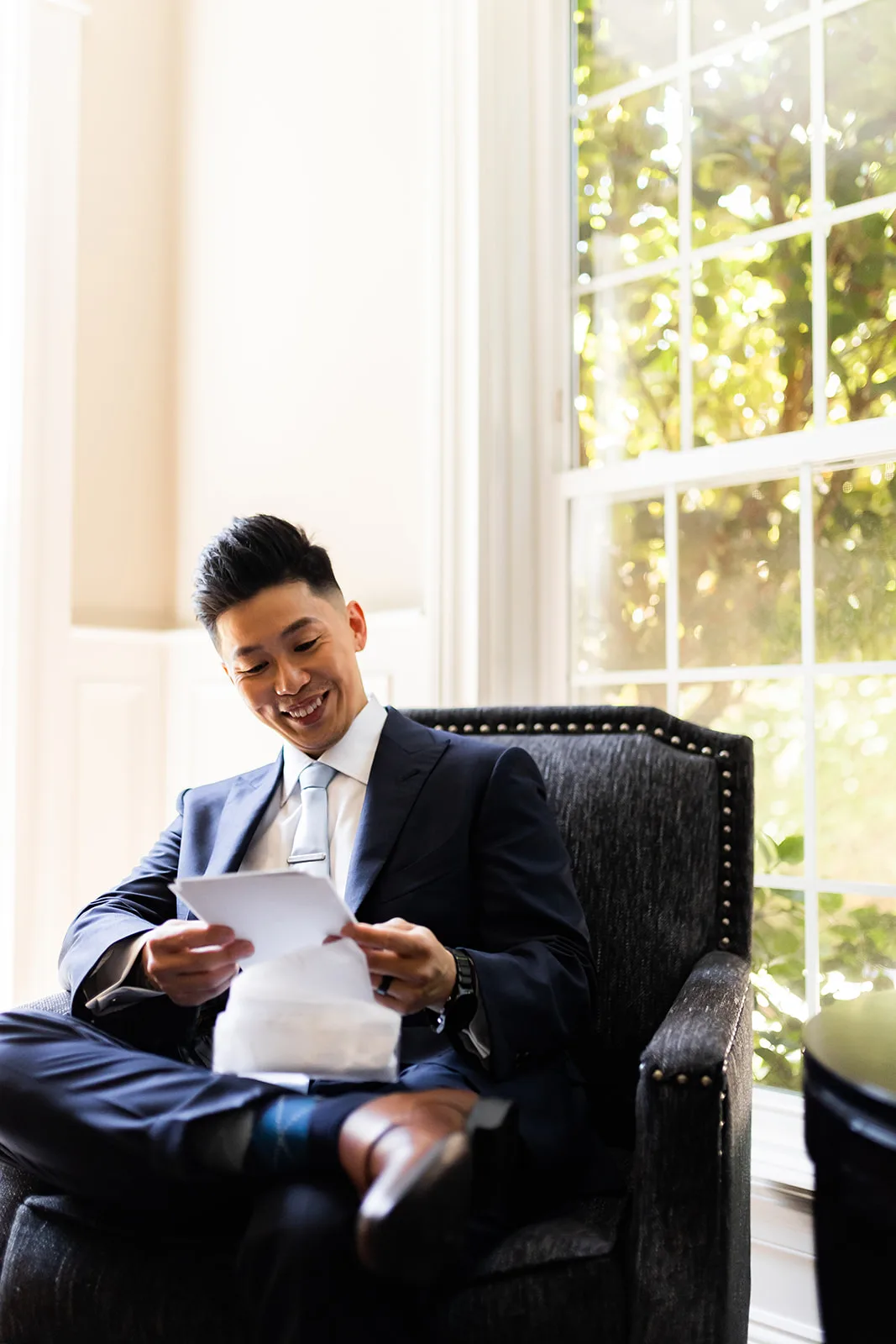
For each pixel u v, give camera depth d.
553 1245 1.14
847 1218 0.91
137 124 2.91
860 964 1.89
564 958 1.38
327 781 1.57
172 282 2.97
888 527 1.89
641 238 2.23
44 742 2.64
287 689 1.50
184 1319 1.12
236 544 1.51
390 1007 1.24
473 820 1.50
